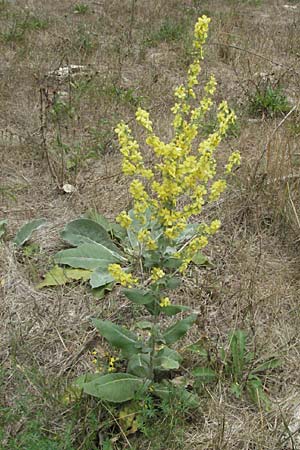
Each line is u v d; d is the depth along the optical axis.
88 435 1.06
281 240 1.70
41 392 1.18
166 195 1.01
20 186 1.90
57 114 2.27
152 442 1.08
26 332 1.33
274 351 1.31
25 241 1.63
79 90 2.50
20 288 1.46
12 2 3.86
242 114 2.43
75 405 1.12
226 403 1.19
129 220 1.02
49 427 1.12
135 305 1.42
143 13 3.80
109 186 1.91
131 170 1.01
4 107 2.39
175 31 3.38
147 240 1.05
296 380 1.26
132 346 1.17
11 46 3.07
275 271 1.58
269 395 1.23
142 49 3.05
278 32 3.56
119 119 2.32
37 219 1.67
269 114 2.44
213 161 1.04
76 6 3.80
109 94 2.50
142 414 1.11
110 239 1.61
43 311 1.40
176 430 1.10
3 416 1.11
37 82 2.57
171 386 1.16
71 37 3.21
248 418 1.17
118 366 1.26
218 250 1.65
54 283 1.48
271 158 1.93
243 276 1.53
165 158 0.99
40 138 2.17
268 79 2.58
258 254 1.63
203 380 1.21
